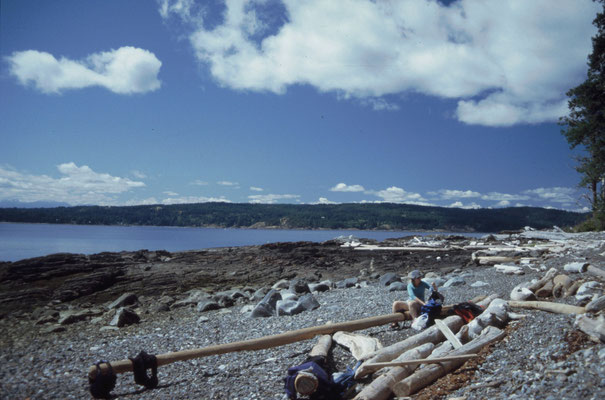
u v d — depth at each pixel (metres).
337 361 6.78
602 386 4.01
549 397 4.04
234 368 6.88
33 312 13.12
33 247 65.56
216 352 6.76
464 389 4.80
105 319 12.34
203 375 6.64
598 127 36.72
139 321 12.01
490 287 13.43
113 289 18.00
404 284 15.38
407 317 8.75
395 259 27.78
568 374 4.45
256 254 29.20
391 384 5.11
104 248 65.31
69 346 9.11
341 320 9.96
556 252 20.75
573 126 39.53
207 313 13.13
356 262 27.50
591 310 6.91
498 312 7.31
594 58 36.78
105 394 5.78
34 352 8.59
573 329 5.73
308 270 24.77
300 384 5.09
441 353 5.92
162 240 102.56
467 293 12.55
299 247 32.09
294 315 11.36
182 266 24.47
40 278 18.56
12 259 43.25
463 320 7.89
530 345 5.73
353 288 17.25
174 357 6.36
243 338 9.21
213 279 21.06
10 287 16.98
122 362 6.00
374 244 33.91
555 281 9.83
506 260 21.58
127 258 25.52
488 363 5.48
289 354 7.38
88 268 20.97
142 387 6.25
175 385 6.27
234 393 5.77
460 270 21.50
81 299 16.12
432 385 5.17
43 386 6.38
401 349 6.27
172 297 16.38
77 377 6.88
